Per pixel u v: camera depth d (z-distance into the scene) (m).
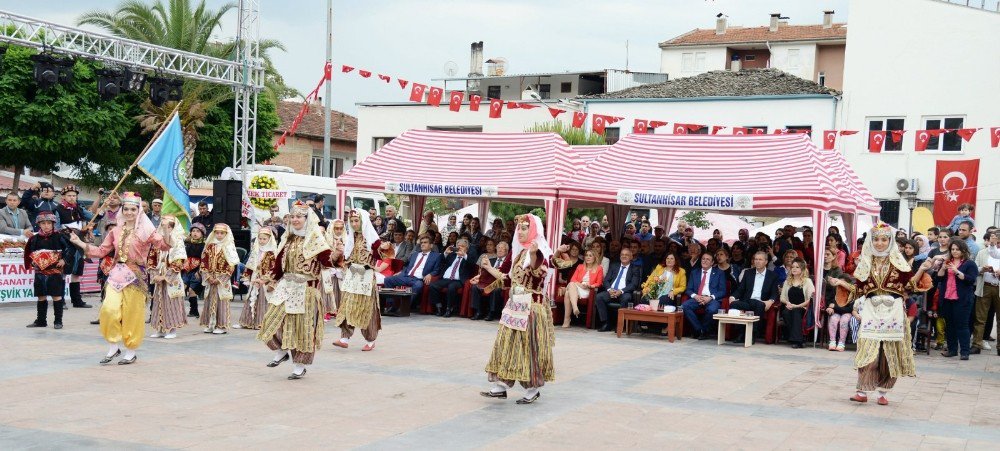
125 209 9.97
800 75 49.19
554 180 15.27
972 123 27.48
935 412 8.73
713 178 14.92
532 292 8.48
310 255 9.30
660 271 14.76
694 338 14.26
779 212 16.48
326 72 18.92
